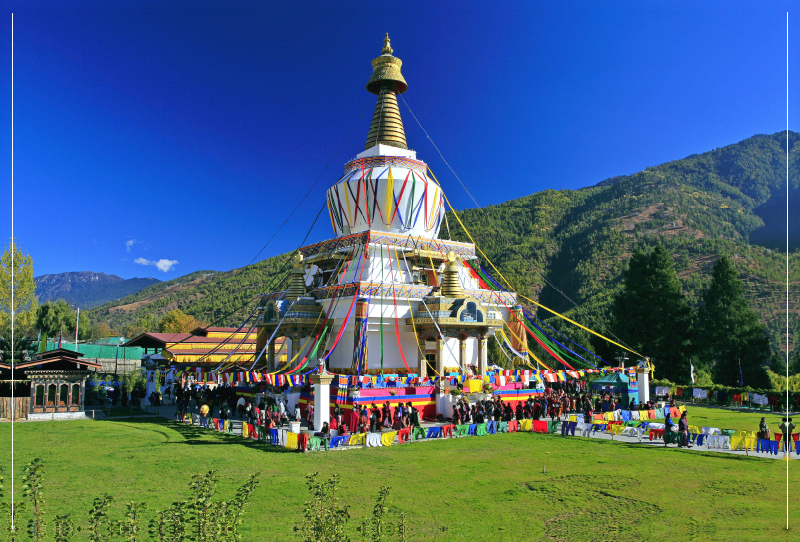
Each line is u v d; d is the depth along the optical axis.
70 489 18.09
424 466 21.91
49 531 13.88
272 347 37.50
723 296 61.31
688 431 26.75
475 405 33.38
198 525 10.44
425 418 33.16
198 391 40.22
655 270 63.12
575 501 17.38
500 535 14.44
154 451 24.36
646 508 16.72
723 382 61.25
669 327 61.91
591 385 41.56
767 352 60.88
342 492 18.09
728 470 21.55
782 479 20.19
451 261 38.81
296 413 31.12
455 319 36.41
